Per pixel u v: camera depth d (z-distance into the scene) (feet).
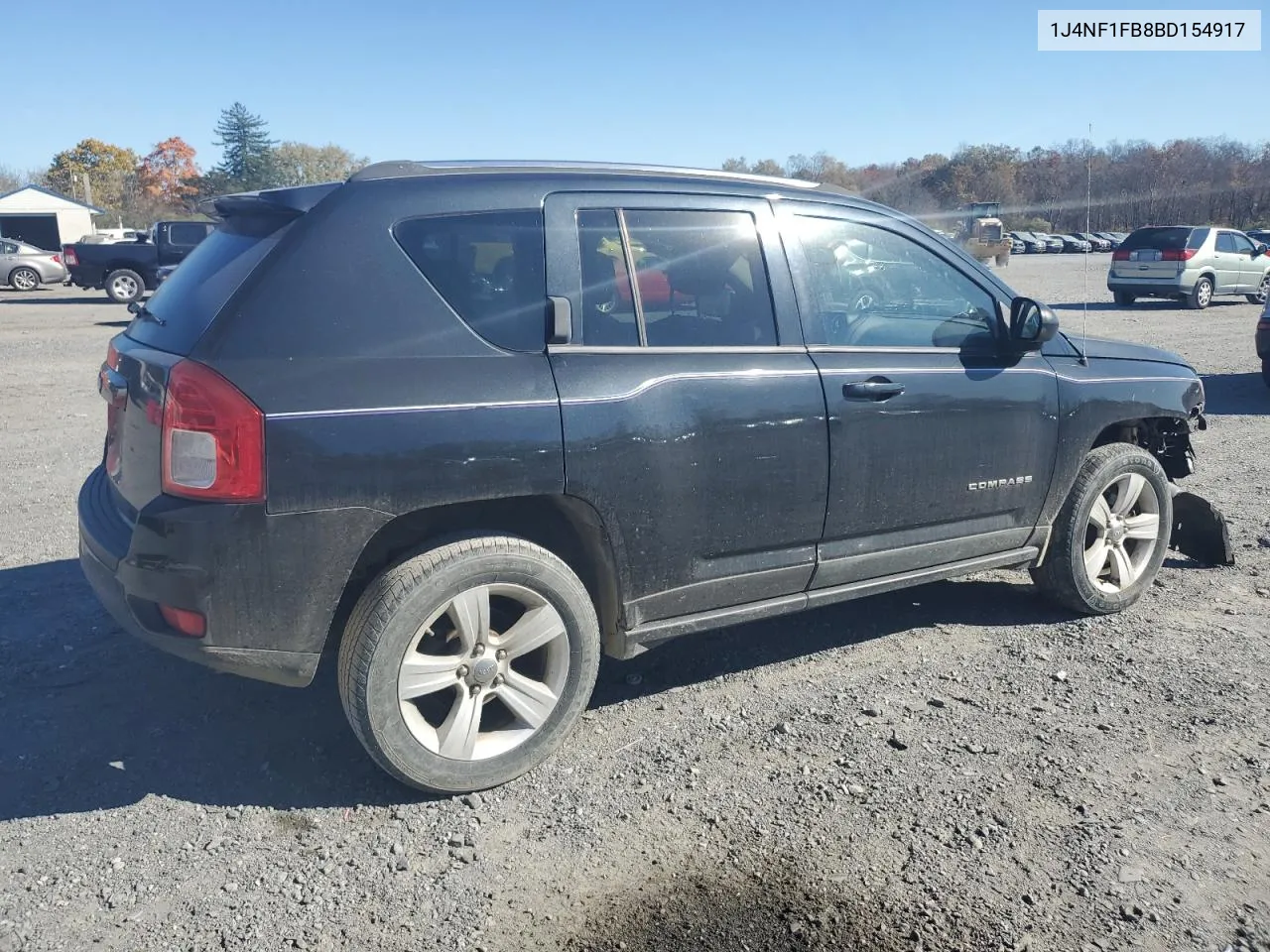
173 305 11.28
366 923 9.19
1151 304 78.18
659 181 12.46
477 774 11.20
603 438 11.26
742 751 12.24
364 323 10.54
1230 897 9.64
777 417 12.46
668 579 12.17
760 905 9.48
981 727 12.84
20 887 9.55
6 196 152.97
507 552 11.02
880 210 14.15
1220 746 12.41
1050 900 9.57
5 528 20.39
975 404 14.15
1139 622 16.34
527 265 11.44
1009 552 15.38
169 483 10.04
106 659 14.30
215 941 8.93
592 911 9.38
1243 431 31.48
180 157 288.10
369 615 10.45
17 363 45.34
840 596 13.69
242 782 11.41
